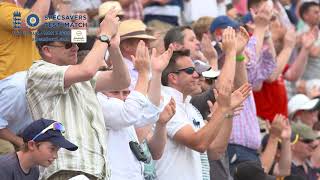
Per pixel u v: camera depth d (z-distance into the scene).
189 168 24.48
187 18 37.12
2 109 21.33
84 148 20.36
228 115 25.33
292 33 33.97
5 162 19.64
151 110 22.03
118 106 21.77
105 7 30.78
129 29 26.08
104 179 20.47
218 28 31.30
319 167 32.38
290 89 38.00
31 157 19.75
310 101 33.81
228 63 25.28
